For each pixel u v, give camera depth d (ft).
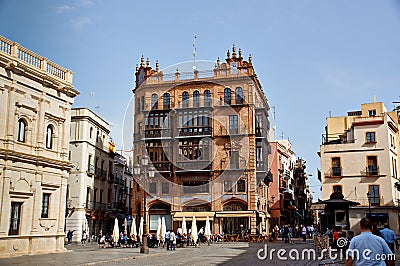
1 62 81.92
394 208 149.89
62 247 96.68
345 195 156.87
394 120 179.22
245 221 161.79
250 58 174.19
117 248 113.39
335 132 191.31
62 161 98.37
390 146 158.71
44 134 94.43
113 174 191.93
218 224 163.02
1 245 80.07
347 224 97.30
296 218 266.36
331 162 160.86
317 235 87.76
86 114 160.15
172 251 101.19
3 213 81.25
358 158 158.10
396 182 158.51
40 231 90.68
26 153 88.53
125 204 209.15
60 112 100.32
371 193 154.40
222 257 81.10
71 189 155.84
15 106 86.12
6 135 83.82
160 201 167.53
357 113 197.57
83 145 158.30
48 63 97.19
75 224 153.07
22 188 86.63
